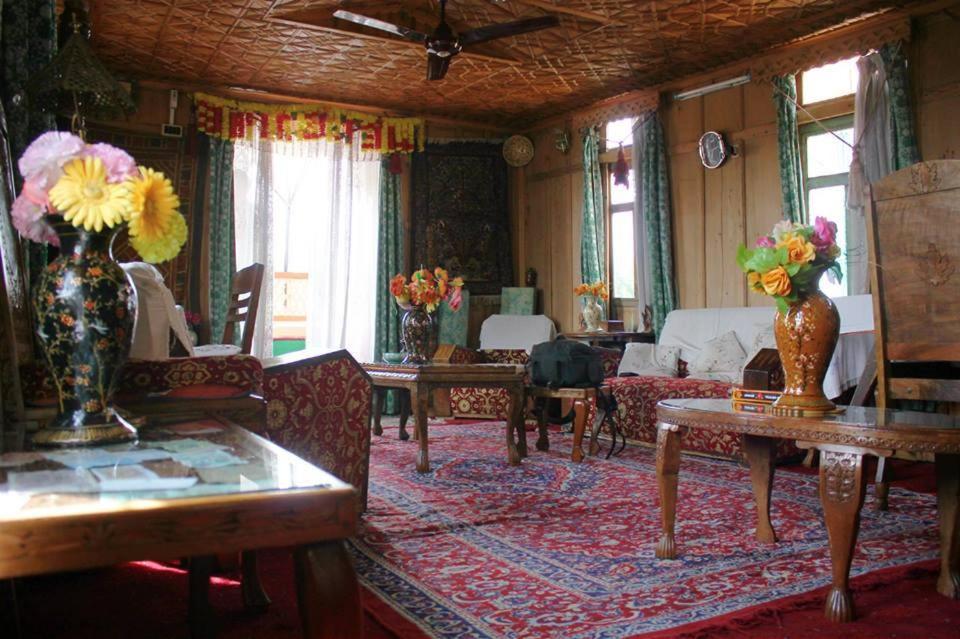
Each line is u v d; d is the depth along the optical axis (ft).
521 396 15.81
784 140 20.84
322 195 26.61
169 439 5.41
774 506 11.82
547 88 25.03
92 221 5.11
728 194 22.79
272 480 3.93
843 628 6.93
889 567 8.63
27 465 4.33
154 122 23.81
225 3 18.47
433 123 28.45
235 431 5.84
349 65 22.91
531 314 28.12
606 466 15.58
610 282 26.91
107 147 5.32
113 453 4.75
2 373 6.29
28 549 3.16
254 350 25.07
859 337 15.60
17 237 7.82
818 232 8.35
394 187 27.55
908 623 7.04
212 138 24.44
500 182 29.35
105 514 3.29
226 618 7.23
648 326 24.38
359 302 27.14
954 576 7.76
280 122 25.52
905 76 18.15
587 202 26.66
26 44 10.18
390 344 27.27
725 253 22.84
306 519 3.67
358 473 11.27
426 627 6.95
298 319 28.81
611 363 22.48
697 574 8.52
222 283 24.32
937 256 9.68
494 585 8.18
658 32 20.16
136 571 8.71
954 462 7.71
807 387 8.36
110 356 5.36
